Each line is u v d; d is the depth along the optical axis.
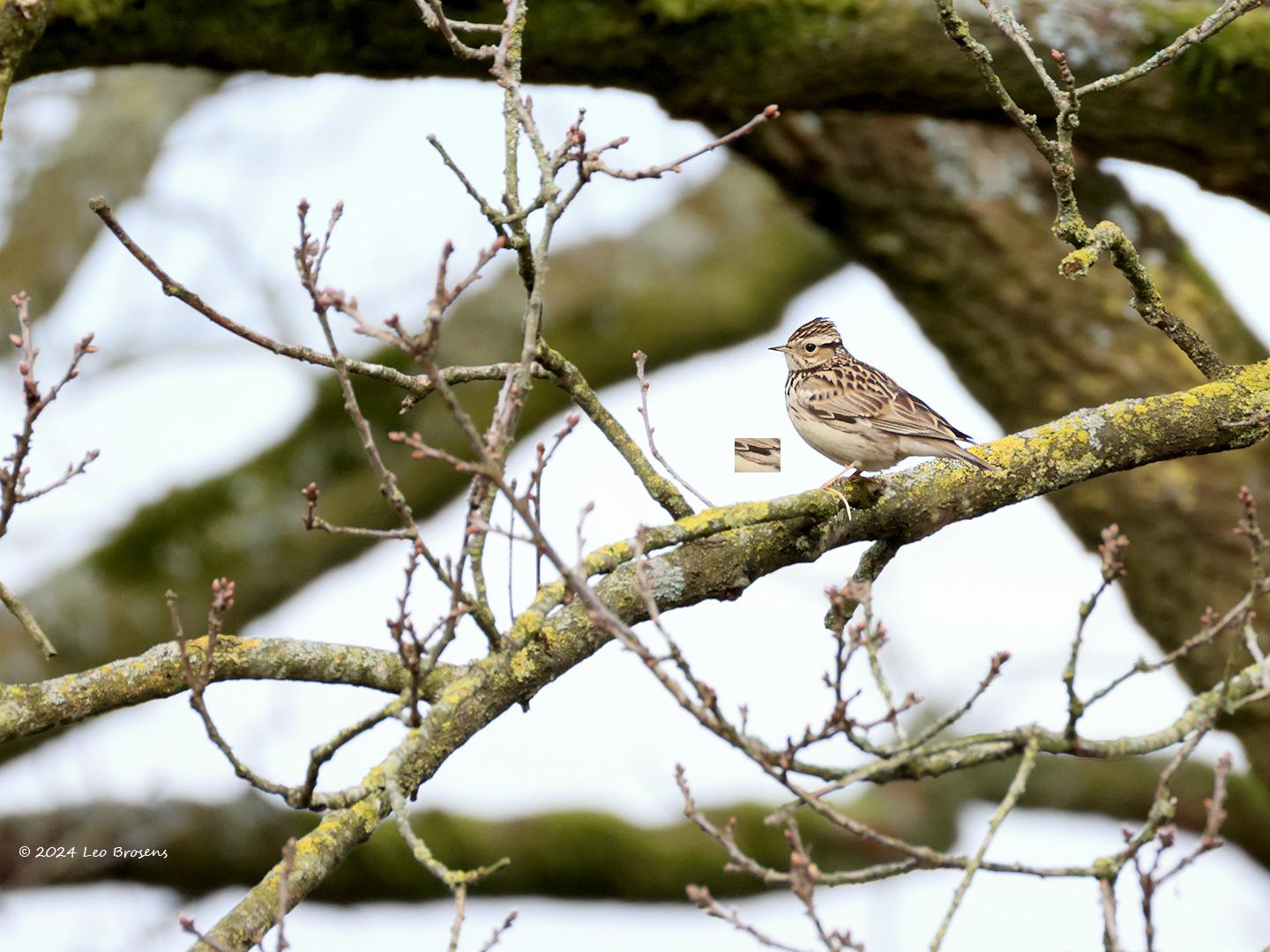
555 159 8.09
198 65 11.13
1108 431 9.91
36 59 10.69
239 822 16.17
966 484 9.57
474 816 16.95
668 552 9.00
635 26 11.37
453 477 17.75
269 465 17.48
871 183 14.51
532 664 8.43
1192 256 15.48
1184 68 11.76
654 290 19.06
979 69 8.92
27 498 7.74
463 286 7.07
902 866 7.03
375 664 8.71
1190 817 18.06
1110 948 7.07
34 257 19.17
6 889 15.65
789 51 11.58
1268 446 14.22
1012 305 14.66
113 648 16.53
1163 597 14.40
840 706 7.21
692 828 17.17
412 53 11.20
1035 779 18.19
